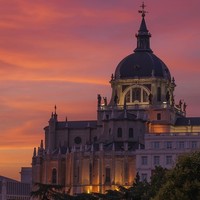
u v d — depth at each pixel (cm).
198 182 15312
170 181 15588
